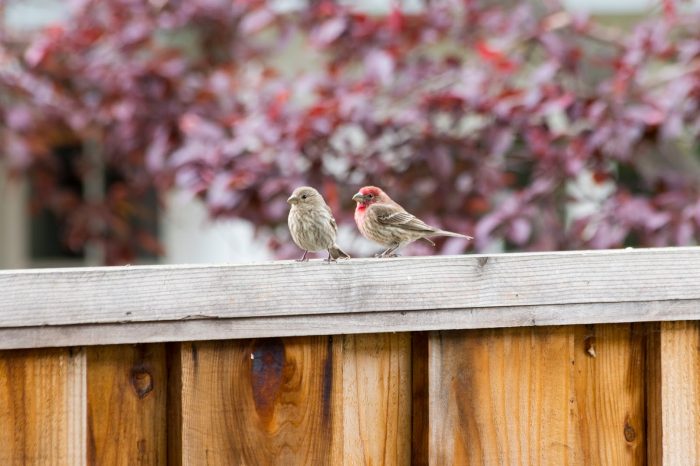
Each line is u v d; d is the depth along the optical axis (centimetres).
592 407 582
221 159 1134
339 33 1202
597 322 573
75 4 1388
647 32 1177
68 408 526
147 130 1323
